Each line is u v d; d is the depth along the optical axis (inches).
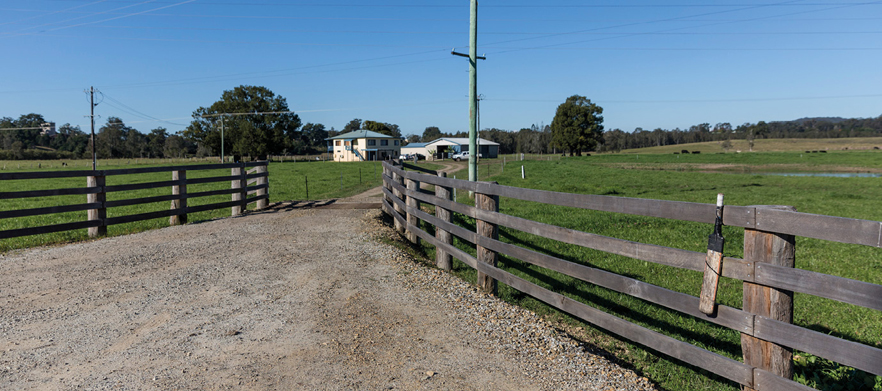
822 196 930.7
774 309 115.2
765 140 6407.5
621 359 179.0
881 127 7455.7
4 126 5698.8
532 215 555.2
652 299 144.4
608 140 5570.9
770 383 116.4
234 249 306.3
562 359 154.4
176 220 418.0
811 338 107.2
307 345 163.3
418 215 314.5
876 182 1310.3
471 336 171.8
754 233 118.4
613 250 157.0
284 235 350.3
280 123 3688.5
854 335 200.7
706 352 132.2
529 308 232.2
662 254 141.3
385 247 309.1
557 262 180.9
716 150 5191.9
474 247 349.4
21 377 140.6
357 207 498.3
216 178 446.9
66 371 144.4
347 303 205.2
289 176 1587.1
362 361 151.9
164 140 5383.9
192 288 225.8
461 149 3742.6
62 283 233.9
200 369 145.6
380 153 3666.3
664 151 5226.4
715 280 124.7
